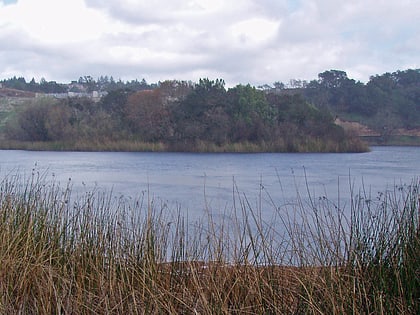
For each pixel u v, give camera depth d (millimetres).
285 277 3916
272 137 39375
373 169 24062
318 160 30719
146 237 4555
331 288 3475
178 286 4004
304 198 13742
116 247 4539
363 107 50531
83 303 3785
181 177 21031
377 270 3727
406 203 4383
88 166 26281
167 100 43312
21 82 93312
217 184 18500
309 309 3422
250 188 17078
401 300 3363
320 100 52031
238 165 27344
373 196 13438
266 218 9719
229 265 4176
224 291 3688
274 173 22797
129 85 81000
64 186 16484
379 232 4098
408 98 50594
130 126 42844
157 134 41281
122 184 18250
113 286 3920
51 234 4836
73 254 4484
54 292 3801
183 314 3684
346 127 44719
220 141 39875
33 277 4137
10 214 5008
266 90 50688
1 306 3740
